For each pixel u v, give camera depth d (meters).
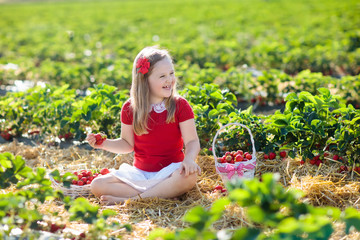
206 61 10.58
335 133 4.07
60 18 24.73
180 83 7.57
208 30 15.60
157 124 3.88
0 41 15.26
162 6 30.69
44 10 31.80
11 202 2.62
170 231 3.17
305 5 23.84
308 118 4.22
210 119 4.80
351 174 3.98
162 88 3.83
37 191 2.90
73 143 5.58
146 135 3.91
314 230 2.04
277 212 2.31
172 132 3.93
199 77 7.44
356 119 3.96
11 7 36.94
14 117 5.90
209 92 5.30
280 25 16.19
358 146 4.08
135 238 3.06
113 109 5.34
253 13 21.23
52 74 9.19
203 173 4.33
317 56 9.58
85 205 2.81
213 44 11.38
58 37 15.37
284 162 4.32
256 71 9.35
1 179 3.02
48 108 5.63
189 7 28.12
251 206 2.25
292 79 6.95
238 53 10.64
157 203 3.72
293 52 9.62
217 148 4.67
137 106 3.88
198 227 2.27
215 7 26.62
